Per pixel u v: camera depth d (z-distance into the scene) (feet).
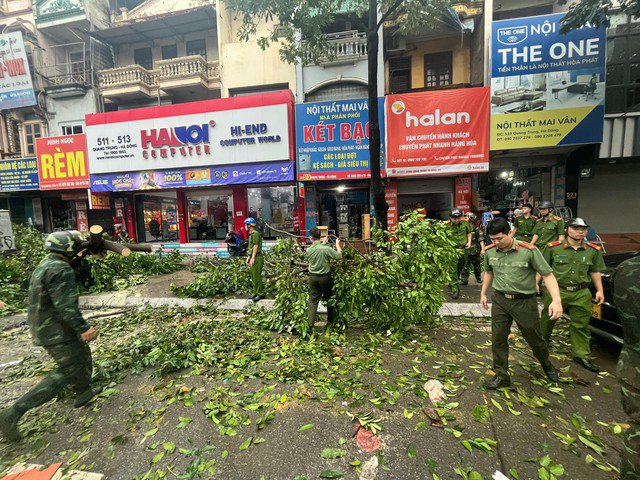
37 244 30.40
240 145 34.96
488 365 11.39
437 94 30.07
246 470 7.00
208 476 6.86
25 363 12.73
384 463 7.06
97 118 37.55
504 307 9.62
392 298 14.34
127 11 47.78
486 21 31.94
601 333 11.71
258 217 40.01
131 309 19.53
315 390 10.07
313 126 33.01
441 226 14.58
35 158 40.34
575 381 10.14
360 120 32.32
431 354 12.34
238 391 10.14
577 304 11.01
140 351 12.84
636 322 4.85
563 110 28.19
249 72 40.22
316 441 7.84
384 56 37.86
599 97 27.48
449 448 7.45
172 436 8.14
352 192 38.11
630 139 27.76
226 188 40.34
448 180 34.81
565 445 7.45
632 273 4.93
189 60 42.42
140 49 48.34
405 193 35.76
